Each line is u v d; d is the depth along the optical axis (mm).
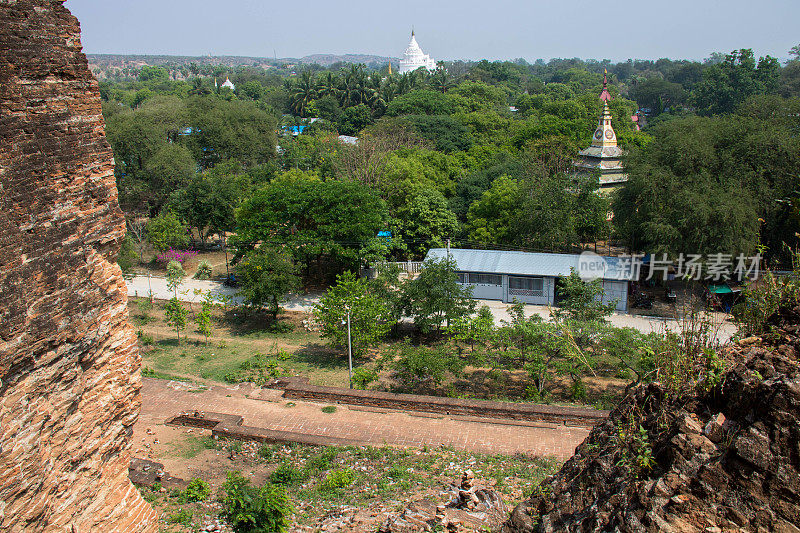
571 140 62000
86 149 9836
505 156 60906
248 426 20469
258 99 134500
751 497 6105
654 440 7379
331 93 106375
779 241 36344
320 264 44562
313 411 22328
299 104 108750
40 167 8922
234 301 39719
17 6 8602
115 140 59406
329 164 61562
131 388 11000
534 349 25766
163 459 18344
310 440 19375
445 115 82250
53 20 9211
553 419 20938
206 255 51375
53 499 9109
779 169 35688
